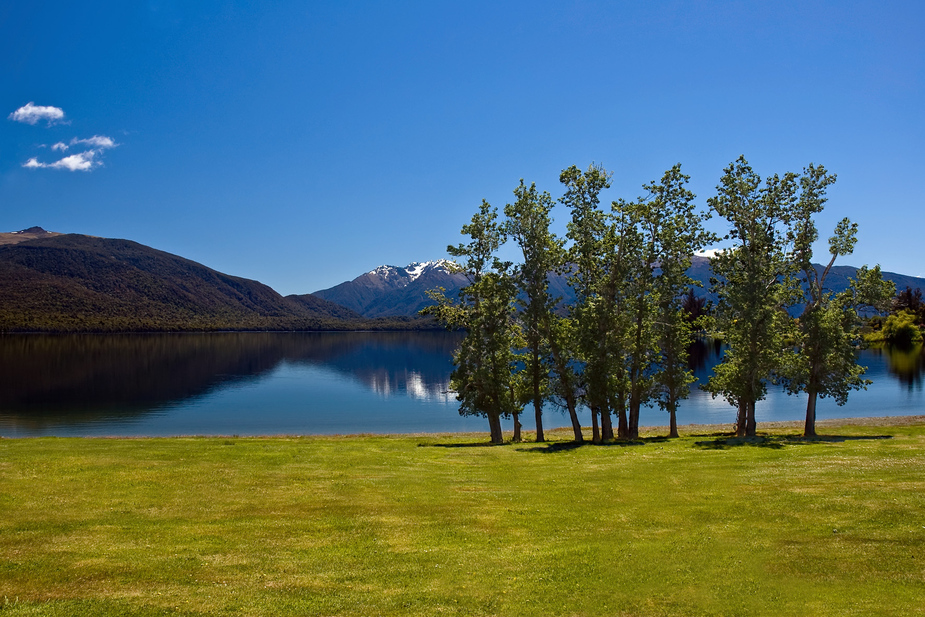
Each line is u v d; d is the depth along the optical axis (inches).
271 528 658.2
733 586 493.0
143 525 657.0
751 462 1010.7
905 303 6658.5
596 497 802.8
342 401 3206.2
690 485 853.8
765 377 1552.7
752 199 1488.7
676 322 1647.4
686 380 1656.0
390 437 1867.6
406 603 465.7
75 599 462.3
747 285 1461.6
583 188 1514.5
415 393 3590.1
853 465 925.8
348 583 505.7
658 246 1576.0
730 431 1923.0
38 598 462.3
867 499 718.5
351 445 1330.0
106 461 987.3
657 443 1379.2
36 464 940.0
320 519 696.4
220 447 1195.3
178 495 788.6
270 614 444.8
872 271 1521.9
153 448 1155.3
